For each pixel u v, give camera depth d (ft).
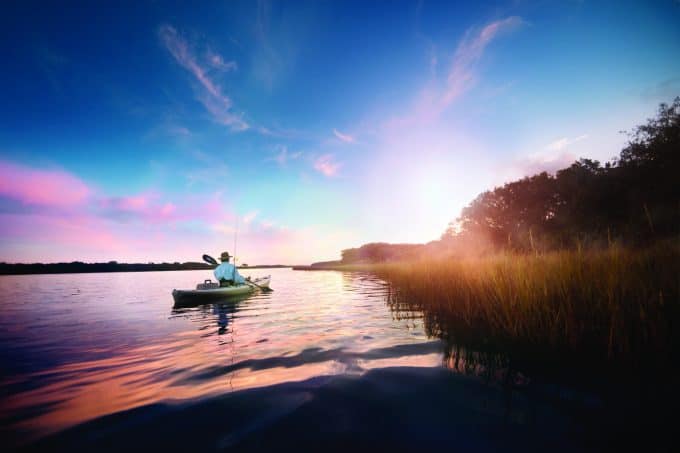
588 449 5.62
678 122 32.71
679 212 25.09
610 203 37.09
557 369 9.60
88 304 32.86
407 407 7.52
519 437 6.09
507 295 16.05
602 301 12.25
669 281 11.94
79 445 6.16
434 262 35.27
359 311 24.35
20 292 50.70
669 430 6.08
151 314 24.93
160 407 7.84
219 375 10.11
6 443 6.28
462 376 9.42
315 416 7.14
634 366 9.24
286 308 27.32
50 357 12.82
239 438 6.26
